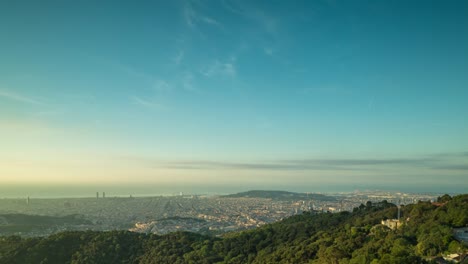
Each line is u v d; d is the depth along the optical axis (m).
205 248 124.88
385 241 82.56
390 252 71.19
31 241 123.12
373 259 68.88
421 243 76.81
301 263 92.56
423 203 110.00
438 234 79.00
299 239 120.19
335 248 85.94
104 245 124.88
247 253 122.81
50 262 114.81
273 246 122.88
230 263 112.75
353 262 73.06
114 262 119.69
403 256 64.44
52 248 120.50
